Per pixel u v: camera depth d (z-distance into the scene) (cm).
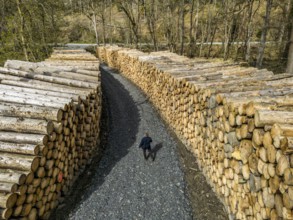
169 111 1210
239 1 2989
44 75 984
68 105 711
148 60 1664
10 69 956
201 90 784
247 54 3009
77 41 5253
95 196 708
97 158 938
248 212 496
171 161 871
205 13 4638
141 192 720
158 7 3869
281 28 3038
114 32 5394
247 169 490
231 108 546
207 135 745
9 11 2503
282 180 367
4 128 599
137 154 941
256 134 434
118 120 1315
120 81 2208
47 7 2694
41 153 569
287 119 420
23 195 514
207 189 721
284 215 357
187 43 4112
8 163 531
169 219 618
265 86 739
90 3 4381
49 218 622
